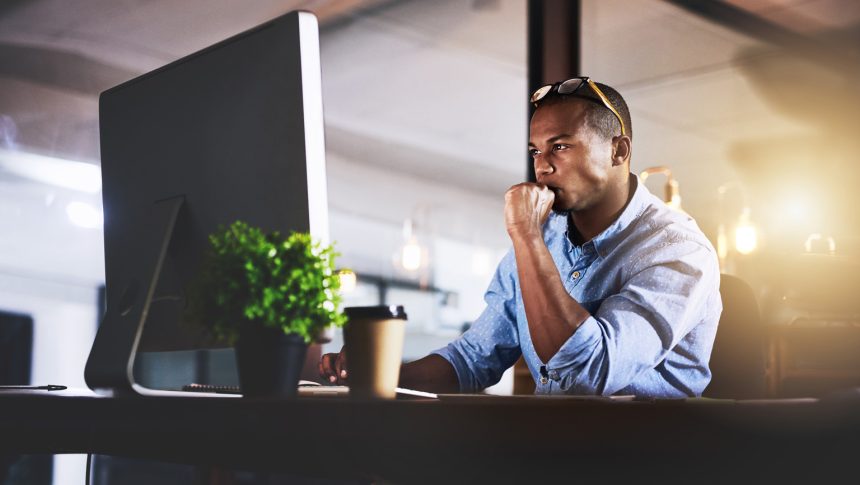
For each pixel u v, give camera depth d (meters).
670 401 0.80
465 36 6.80
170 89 1.21
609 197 1.66
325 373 1.40
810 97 7.82
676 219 1.67
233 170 1.10
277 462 0.91
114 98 1.32
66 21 5.95
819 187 9.06
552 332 1.32
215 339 0.96
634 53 6.92
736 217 7.15
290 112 1.03
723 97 7.88
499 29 6.65
